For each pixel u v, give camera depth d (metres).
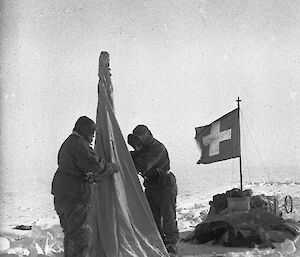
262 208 8.48
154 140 6.95
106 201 6.26
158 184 6.91
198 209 12.88
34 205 15.93
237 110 8.98
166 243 6.80
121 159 6.55
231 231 7.79
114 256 6.11
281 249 7.33
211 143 9.20
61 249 7.72
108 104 6.59
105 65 6.68
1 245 7.72
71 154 5.90
